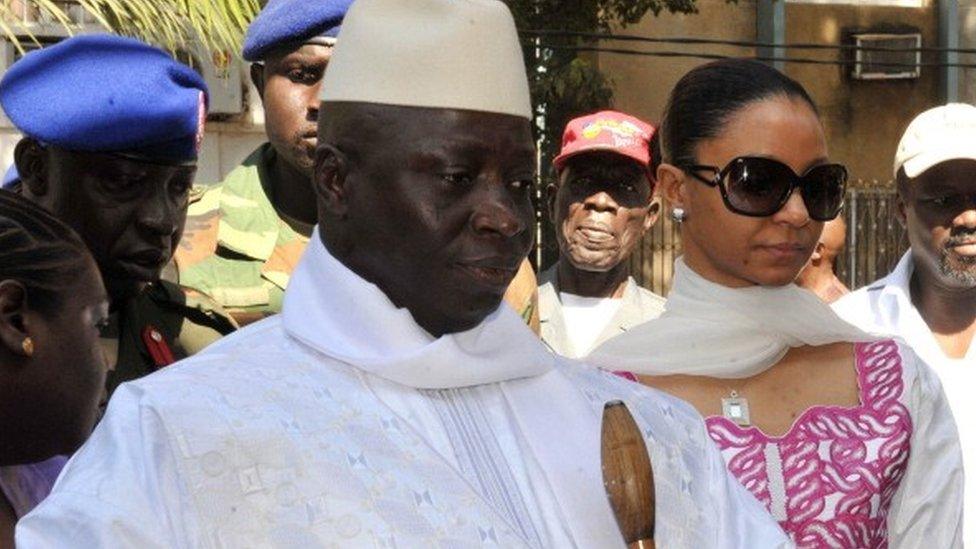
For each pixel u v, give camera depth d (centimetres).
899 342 345
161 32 639
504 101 241
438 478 232
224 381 234
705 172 335
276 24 422
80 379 277
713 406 337
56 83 353
